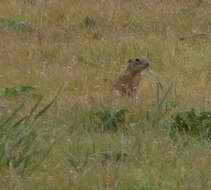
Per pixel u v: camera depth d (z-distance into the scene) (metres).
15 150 9.12
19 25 20.17
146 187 8.32
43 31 19.94
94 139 10.30
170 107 12.60
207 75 16.34
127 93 13.97
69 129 10.96
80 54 17.50
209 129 11.05
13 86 14.33
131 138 10.48
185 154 9.80
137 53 17.66
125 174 8.78
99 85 14.65
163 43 18.58
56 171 8.90
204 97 13.81
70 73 15.54
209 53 18.11
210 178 8.86
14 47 17.78
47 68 16.06
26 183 8.36
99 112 11.55
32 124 10.02
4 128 9.63
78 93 13.89
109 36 19.45
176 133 10.80
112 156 9.49
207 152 9.94
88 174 8.68
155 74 16.19
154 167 9.27
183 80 15.59
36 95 13.21
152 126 11.22
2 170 8.77
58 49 17.84
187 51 17.94
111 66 16.75
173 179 8.83
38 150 9.49
